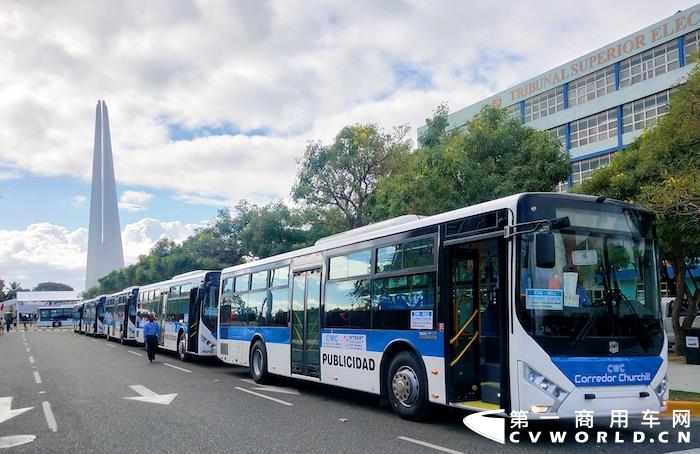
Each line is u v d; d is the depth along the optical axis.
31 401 11.86
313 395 12.55
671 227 15.92
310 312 12.54
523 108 45.00
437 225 9.15
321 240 12.79
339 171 25.19
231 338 16.75
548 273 7.68
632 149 19.12
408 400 9.33
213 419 9.66
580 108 40.28
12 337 45.84
